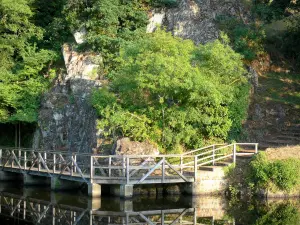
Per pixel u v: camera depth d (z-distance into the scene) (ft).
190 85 71.31
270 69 102.68
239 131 83.15
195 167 70.54
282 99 92.84
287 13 106.93
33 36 112.98
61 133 91.61
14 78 101.09
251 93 90.68
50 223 58.70
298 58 102.94
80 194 76.84
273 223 55.93
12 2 102.89
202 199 70.54
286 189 68.59
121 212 62.95
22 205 69.87
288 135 85.51
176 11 103.55
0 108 98.12
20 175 91.97
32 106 97.14
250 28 103.30
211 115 78.28
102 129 78.79
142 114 77.05
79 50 99.91
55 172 76.48
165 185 73.00
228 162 73.87
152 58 72.84
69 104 91.86
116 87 81.15
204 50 77.92
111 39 95.40
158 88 73.31
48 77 102.12
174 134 76.69
